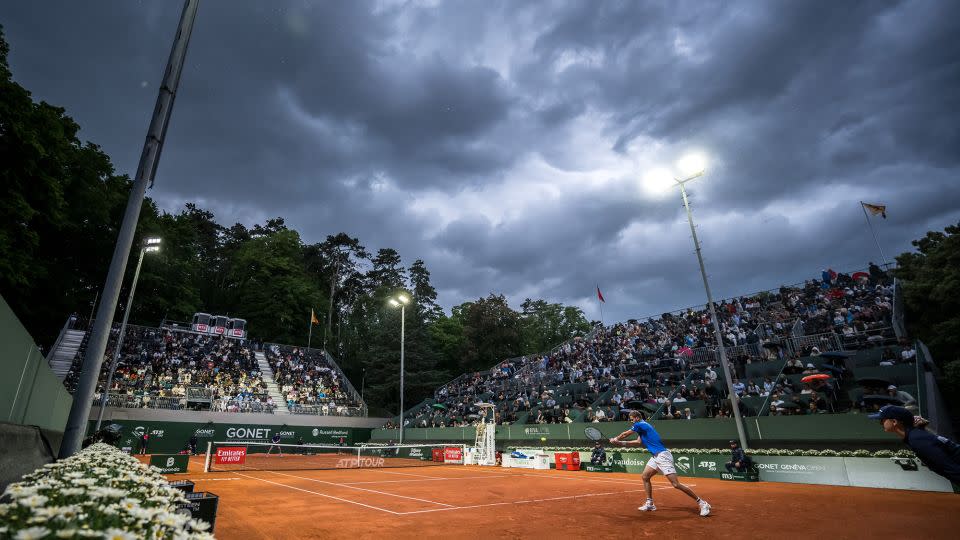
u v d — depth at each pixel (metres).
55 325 44.47
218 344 51.94
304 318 70.75
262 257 71.44
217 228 83.19
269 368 52.09
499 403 40.97
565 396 35.81
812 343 27.88
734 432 22.78
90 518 2.48
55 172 29.19
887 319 26.97
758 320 33.97
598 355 41.81
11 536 2.02
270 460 35.34
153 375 41.72
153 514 2.70
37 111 26.25
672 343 37.12
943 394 24.77
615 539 8.23
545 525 9.55
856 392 21.98
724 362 21.16
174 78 8.11
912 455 15.20
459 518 10.42
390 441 45.16
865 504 11.74
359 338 71.56
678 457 21.09
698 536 8.30
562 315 80.06
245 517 10.58
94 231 44.62
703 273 22.31
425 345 59.69
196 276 72.19
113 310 7.02
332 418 46.91
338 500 13.40
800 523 9.31
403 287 81.88
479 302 68.31
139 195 7.48
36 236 27.47
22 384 6.73
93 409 35.81
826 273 34.28
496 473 23.95
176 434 38.78
